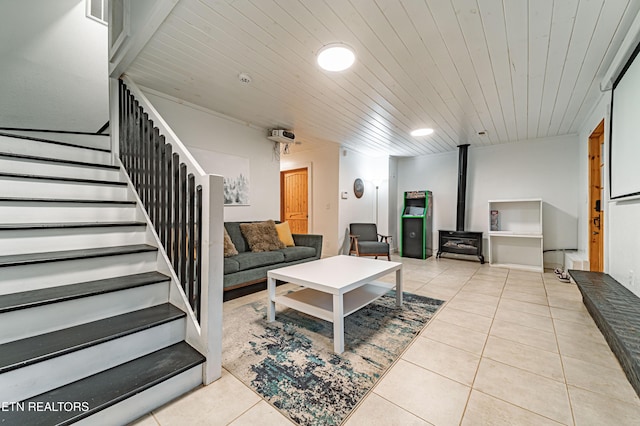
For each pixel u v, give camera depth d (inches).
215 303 59.1
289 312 101.3
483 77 100.0
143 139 87.0
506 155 197.8
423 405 52.6
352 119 148.5
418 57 87.0
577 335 81.9
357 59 88.4
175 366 54.3
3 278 54.1
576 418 49.2
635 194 78.5
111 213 86.2
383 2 63.8
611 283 94.8
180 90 113.3
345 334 83.1
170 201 71.0
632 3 63.4
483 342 77.8
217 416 49.4
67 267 61.8
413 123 154.5
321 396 55.0
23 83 111.9
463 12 67.0
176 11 66.9
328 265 105.7
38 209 73.2
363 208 238.5
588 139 142.3
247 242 140.8
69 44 121.8
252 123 156.4
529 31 74.0
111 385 48.0
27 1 112.9
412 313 100.2
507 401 53.7
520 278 153.3
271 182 171.3
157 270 76.9
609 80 96.0
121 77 102.1
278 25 72.2
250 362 67.2
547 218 183.0
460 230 207.2
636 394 55.3
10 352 45.2
